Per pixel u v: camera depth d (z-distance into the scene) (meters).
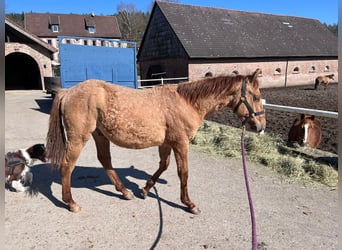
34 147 4.23
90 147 6.62
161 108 3.38
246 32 26.39
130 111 3.28
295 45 27.88
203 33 23.31
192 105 3.45
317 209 3.71
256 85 3.50
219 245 2.99
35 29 51.12
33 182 4.52
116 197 4.07
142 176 4.86
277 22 30.19
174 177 4.81
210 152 6.03
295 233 3.19
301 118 6.08
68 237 3.12
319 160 5.28
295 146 5.98
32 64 25.86
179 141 3.43
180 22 23.03
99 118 3.34
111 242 3.04
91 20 54.41
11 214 3.57
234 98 3.49
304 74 27.98
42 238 3.09
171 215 3.59
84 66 10.37
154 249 2.93
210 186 4.40
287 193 4.16
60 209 3.70
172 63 22.52
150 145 3.49
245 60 23.86
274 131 7.95
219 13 26.95
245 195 4.10
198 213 3.60
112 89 3.37
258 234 3.17
